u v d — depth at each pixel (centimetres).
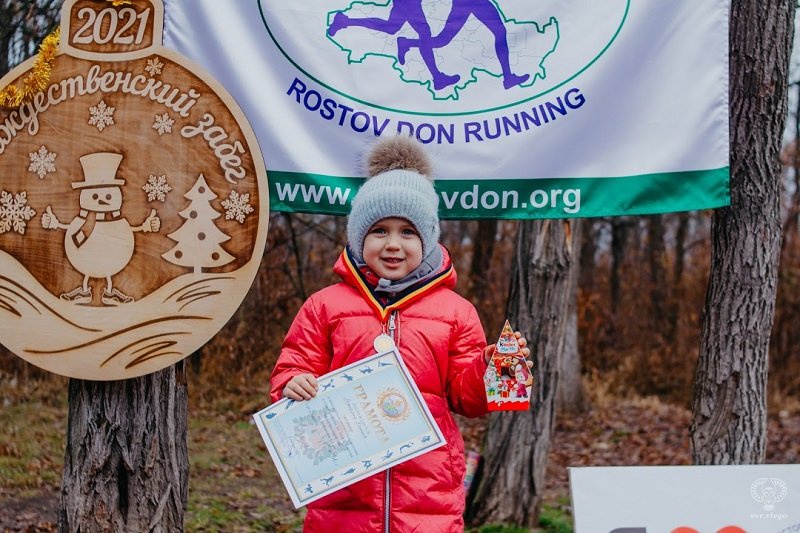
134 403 369
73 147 362
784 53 459
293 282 1282
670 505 300
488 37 408
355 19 405
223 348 1280
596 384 1551
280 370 333
